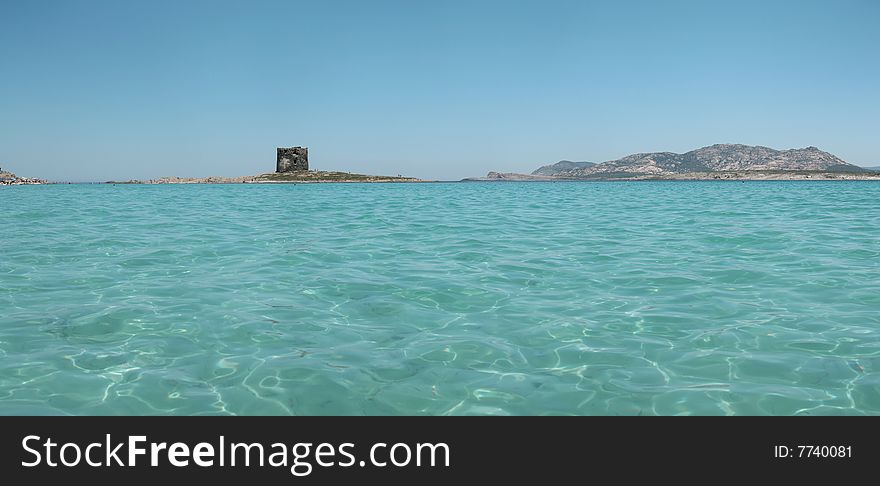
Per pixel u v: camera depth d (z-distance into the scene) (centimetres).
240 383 555
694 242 1481
